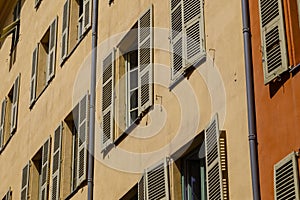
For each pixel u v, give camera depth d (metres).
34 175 24.23
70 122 22.03
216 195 13.98
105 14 20.69
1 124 28.47
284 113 12.85
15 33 28.88
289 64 12.92
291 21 13.11
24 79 26.89
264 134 13.26
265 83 13.32
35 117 24.80
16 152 26.14
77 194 20.12
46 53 25.78
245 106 13.88
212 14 15.54
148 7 18.05
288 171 12.39
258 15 14.03
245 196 13.44
